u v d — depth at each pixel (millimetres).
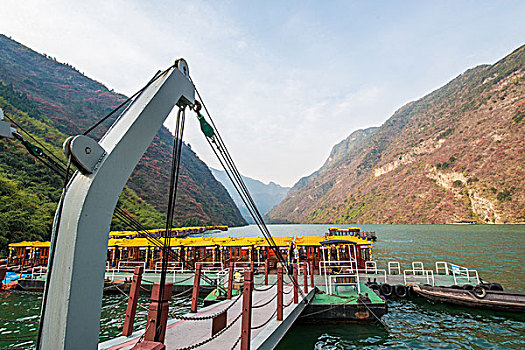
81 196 2900
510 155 135625
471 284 16531
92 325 2852
